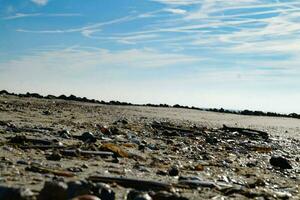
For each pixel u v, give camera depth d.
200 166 11.54
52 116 26.64
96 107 48.22
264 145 24.34
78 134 16.67
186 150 16.55
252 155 18.23
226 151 18.52
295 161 17.80
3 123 17.56
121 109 49.78
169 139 20.39
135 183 7.84
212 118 50.06
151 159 12.47
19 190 5.32
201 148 18.27
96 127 21.34
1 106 30.16
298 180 12.20
